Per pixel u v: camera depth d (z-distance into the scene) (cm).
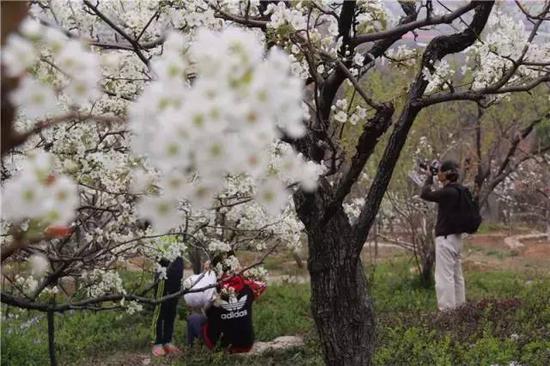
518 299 782
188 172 161
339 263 398
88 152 314
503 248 1666
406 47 432
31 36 119
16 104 125
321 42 351
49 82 163
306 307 903
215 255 474
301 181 195
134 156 251
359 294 406
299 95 130
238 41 126
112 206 365
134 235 399
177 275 681
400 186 1051
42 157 132
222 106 122
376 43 434
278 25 296
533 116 1023
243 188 220
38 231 151
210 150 126
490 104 387
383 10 376
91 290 394
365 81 838
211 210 311
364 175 1004
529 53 364
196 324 720
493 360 554
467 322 701
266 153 176
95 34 365
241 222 423
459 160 1085
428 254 1020
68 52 142
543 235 1800
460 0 455
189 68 149
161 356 691
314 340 681
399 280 1049
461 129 1070
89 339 771
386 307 875
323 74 391
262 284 709
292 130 135
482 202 909
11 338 732
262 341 763
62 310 327
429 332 660
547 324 677
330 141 335
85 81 146
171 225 159
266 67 126
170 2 320
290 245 493
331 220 398
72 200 133
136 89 334
